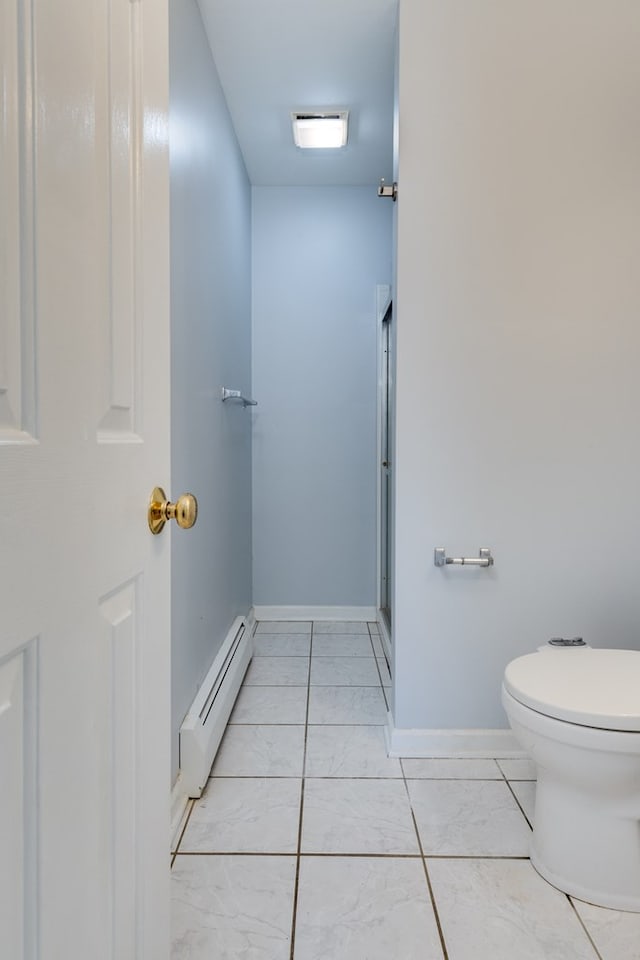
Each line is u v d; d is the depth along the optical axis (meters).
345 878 1.31
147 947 0.77
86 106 0.60
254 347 3.20
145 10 0.77
